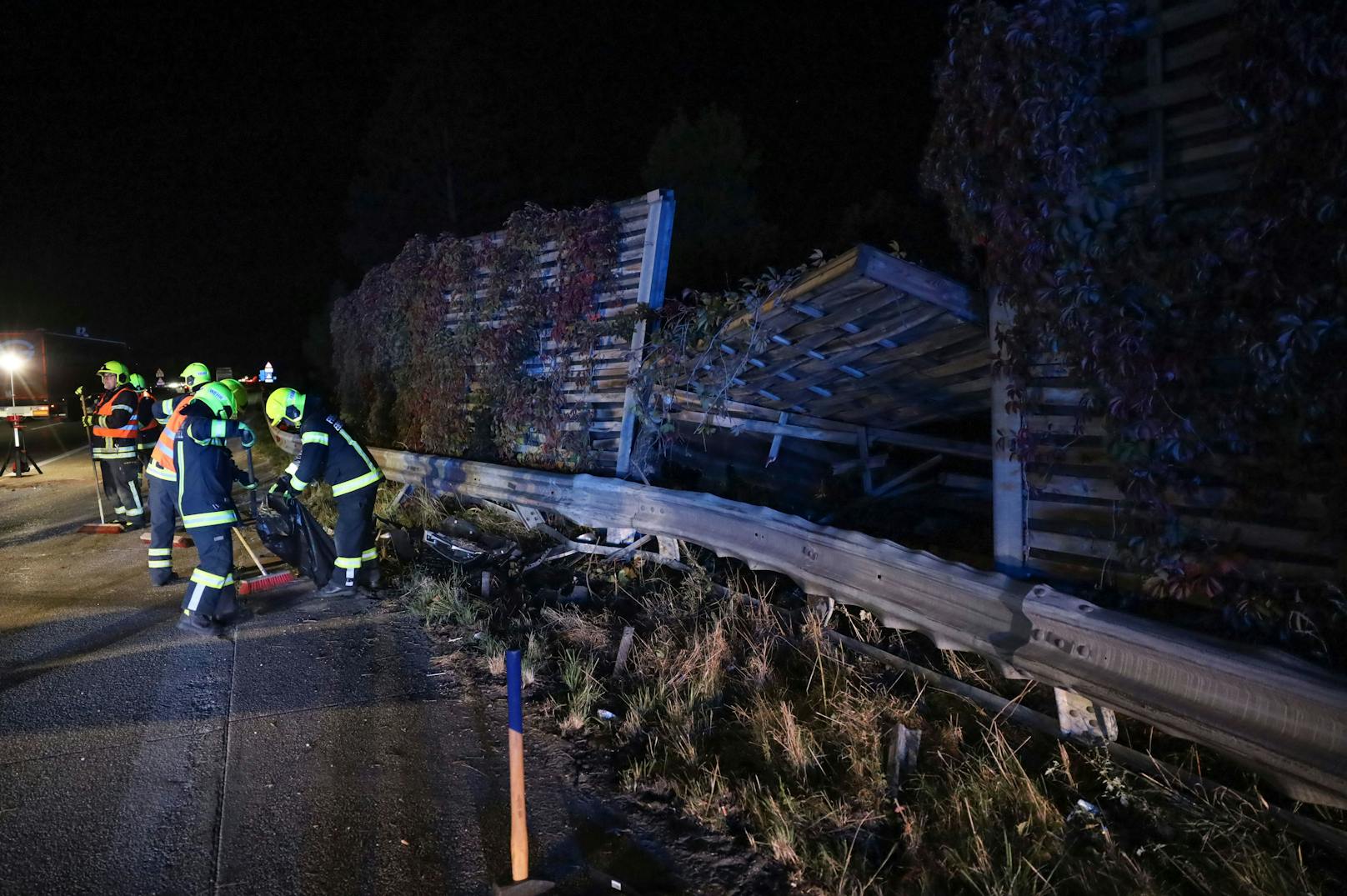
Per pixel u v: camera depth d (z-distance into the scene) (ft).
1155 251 11.90
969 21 13.51
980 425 24.77
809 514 24.47
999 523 14.69
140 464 31.17
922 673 14.84
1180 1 11.52
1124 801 11.14
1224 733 10.39
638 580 21.97
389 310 34.60
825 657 15.84
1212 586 11.73
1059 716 12.83
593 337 24.26
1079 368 12.76
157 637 18.78
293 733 14.03
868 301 16.63
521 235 26.27
